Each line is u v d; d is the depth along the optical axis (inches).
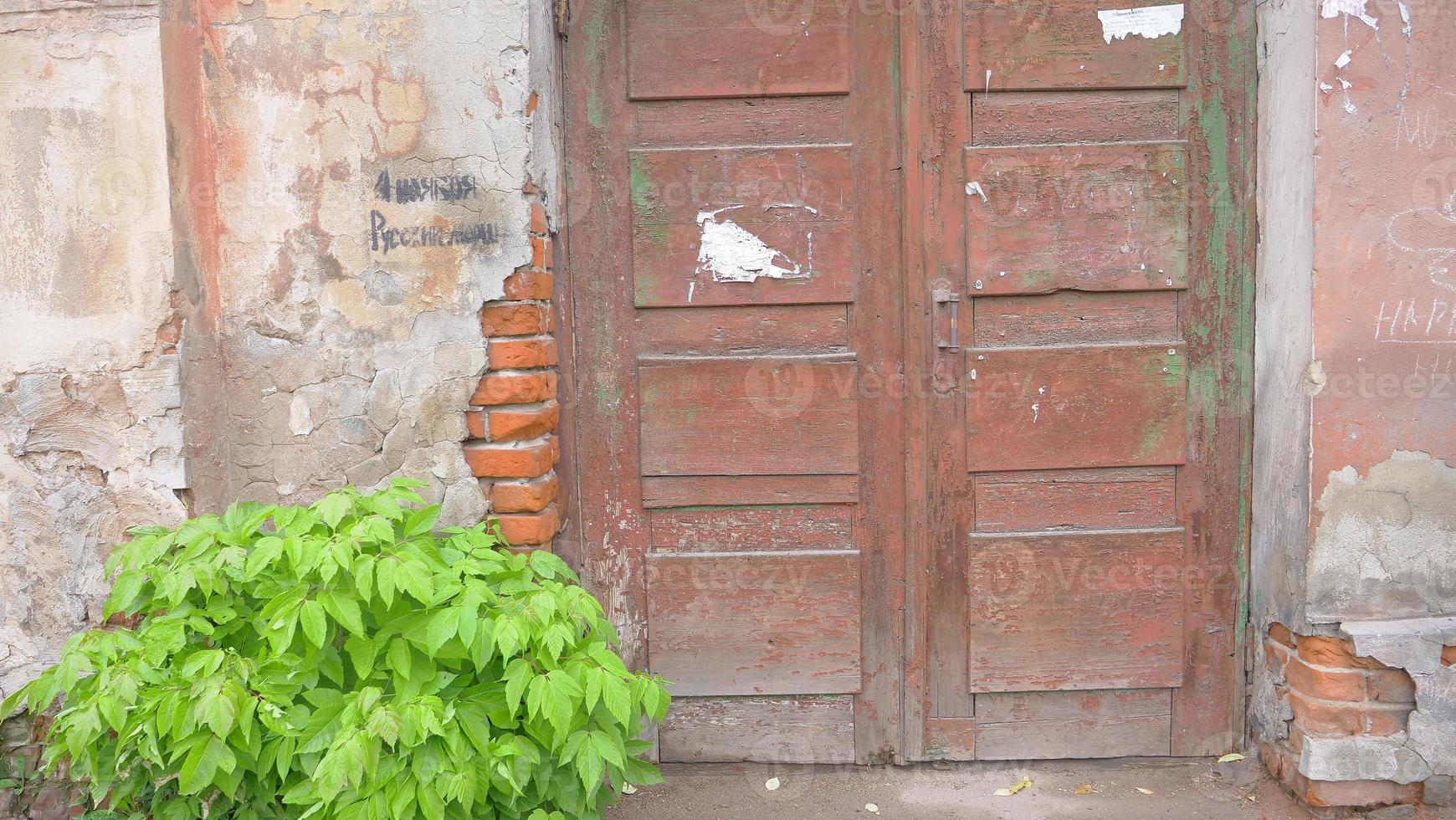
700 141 105.2
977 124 104.5
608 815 100.9
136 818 86.7
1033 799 103.4
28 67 90.4
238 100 94.5
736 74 104.3
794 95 104.4
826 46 104.1
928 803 103.1
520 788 74.2
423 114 94.6
